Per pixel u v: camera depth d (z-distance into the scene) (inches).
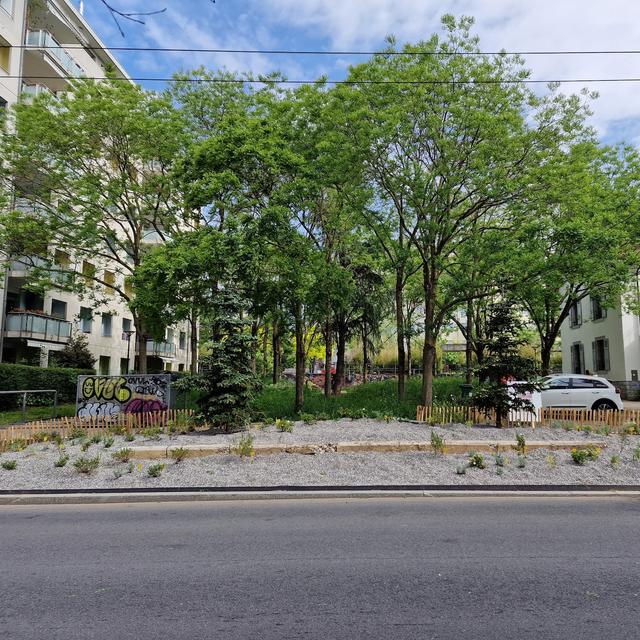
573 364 1385.3
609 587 172.2
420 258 829.2
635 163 778.2
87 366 1144.8
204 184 599.5
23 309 1130.7
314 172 600.4
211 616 152.0
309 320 783.7
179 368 2014.0
